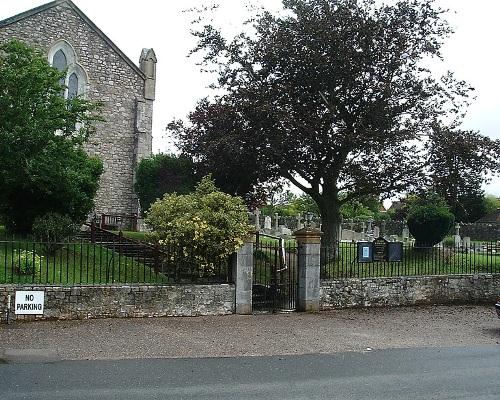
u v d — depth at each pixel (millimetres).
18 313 11891
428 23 19734
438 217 21984
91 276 14469
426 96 19516
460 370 9148
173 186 23969
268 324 12859
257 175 20516
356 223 41688
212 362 9305
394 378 8555
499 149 18828
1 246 16266
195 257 13719
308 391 7707
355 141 18000
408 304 16594
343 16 18797
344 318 14094
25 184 17156
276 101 18984
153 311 13062
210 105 21203
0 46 17094
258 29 20172
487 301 17766
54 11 28047
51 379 7934
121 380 8000
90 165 20266
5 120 15867
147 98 30250
